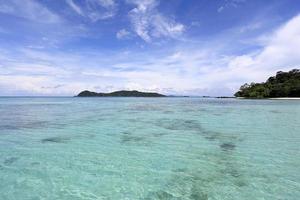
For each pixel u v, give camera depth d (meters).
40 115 21.64
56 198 4.97
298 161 7.30
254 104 41.09
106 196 5.08
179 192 5.24
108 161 7.37
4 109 29.75
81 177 6.07
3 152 8.30
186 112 25.28
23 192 5.21
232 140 10.36
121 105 42.00
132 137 11.09
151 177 6.08
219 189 5.37
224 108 31.56
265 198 4.93
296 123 15.67
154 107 35.53
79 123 15.91
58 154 8.09
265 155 7.95
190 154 8.13
